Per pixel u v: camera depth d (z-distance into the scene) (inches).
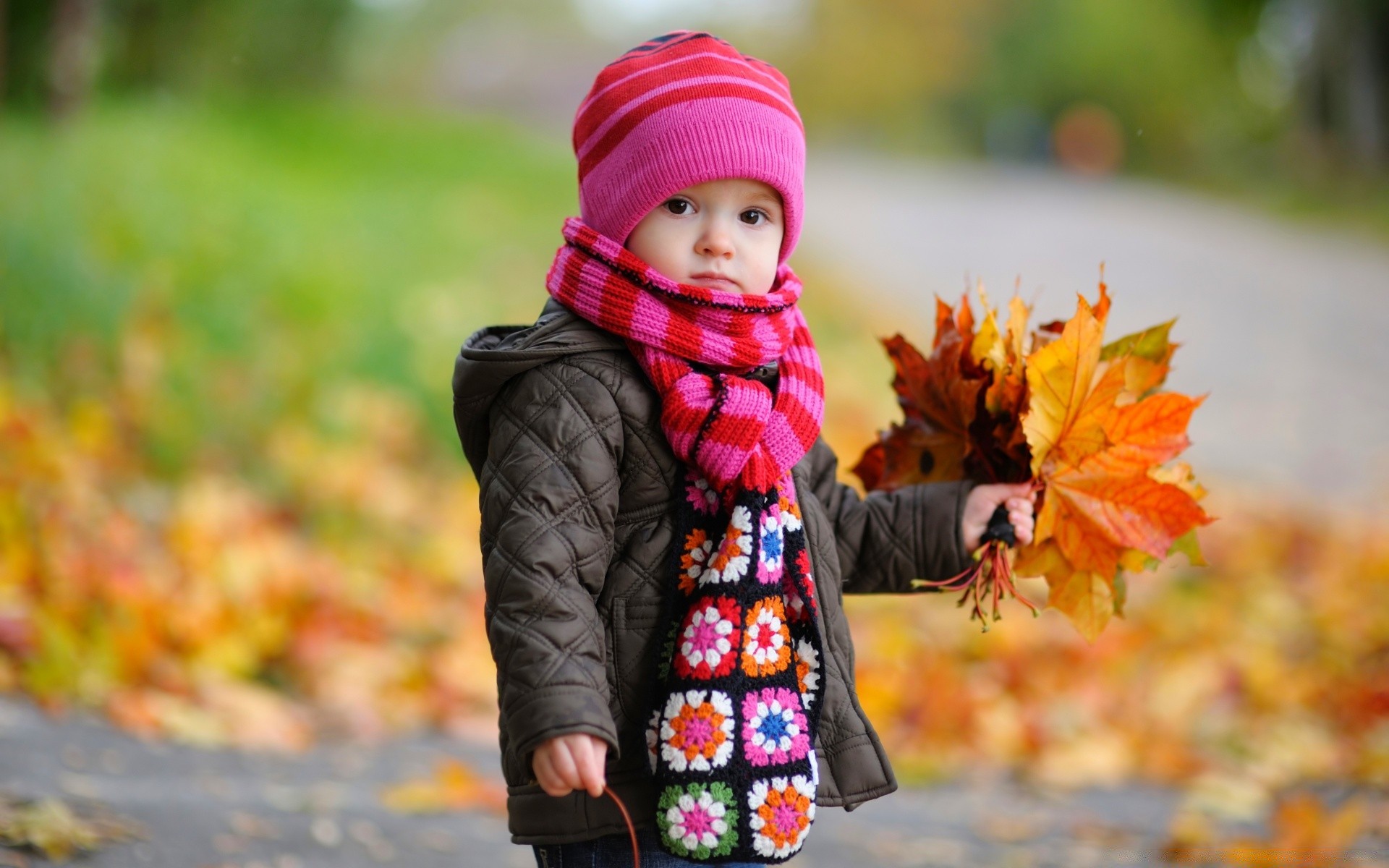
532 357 99.8
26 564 209.3
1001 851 186.4
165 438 281.3
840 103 2635.3
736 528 98.1
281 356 340.5
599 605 99.0
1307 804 194.4
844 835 191.8
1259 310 757.9
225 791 168.4
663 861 98.0
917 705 248.5
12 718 174.7
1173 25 1961.1
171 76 740.7
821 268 735.1
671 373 99.6
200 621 217.8
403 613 254.8
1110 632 292.0
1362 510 423.2
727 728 95.4
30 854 134.0
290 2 974.4
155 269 350.6
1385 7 1482.5
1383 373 619.2
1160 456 111.7
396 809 175.2
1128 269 874.8
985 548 110.8
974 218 1084.5
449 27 3051.2
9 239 311.4
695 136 101.4
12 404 257.6
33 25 545.3
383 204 571.8
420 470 332.8
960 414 116.2
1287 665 283.6
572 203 750.5
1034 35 2092.8
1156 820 205.2
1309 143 1585.9
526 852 166.6
